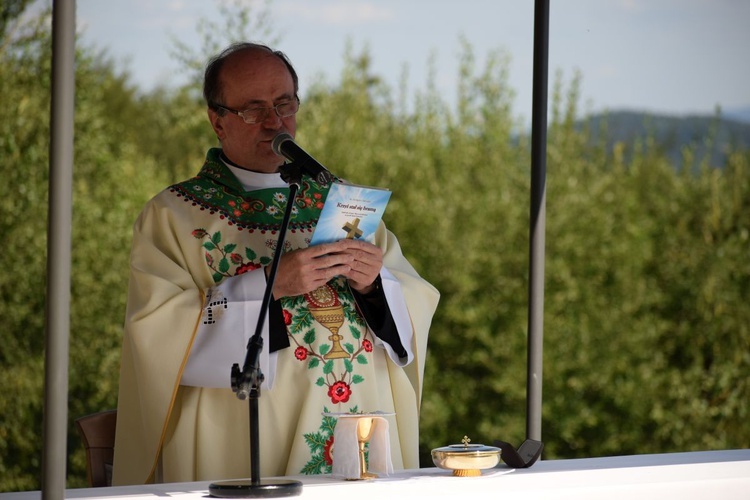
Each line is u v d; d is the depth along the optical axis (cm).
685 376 1528
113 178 1384
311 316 436
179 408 427
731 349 1532
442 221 1473
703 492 333
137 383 421
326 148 1448
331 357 433
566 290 1495
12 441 1306
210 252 446
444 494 311
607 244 1518
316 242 410
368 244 413
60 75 304
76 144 1360
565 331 1495
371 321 442
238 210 458
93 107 1377
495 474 348
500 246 1488
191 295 417
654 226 1555
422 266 1480
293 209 465
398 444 449
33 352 1316
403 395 456
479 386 1509
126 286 1366
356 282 423
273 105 459
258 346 323
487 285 1495
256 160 467
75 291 1352
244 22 1427
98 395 1357
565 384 1503
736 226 1554
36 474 1320
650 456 400
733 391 1523
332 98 1481
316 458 423
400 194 1481
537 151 422
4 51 1298
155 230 451
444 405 1495
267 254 453
